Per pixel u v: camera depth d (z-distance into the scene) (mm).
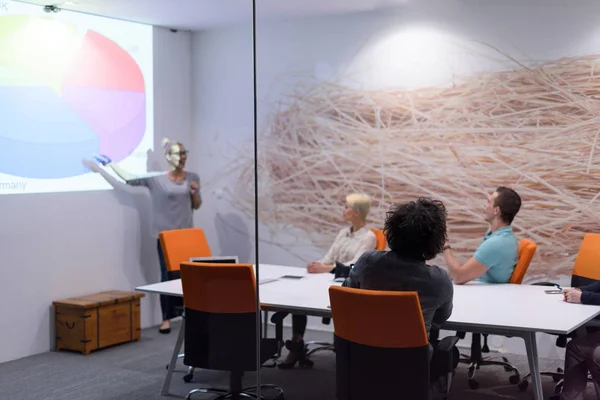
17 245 4809
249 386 3400
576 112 4434
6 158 4742
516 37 4574
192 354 3510
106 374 4371
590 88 4383
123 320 5125
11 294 4773
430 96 4875
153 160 5617
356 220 4230
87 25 5211
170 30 5633
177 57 5703
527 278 4605
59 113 5043
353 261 4086
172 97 5695
